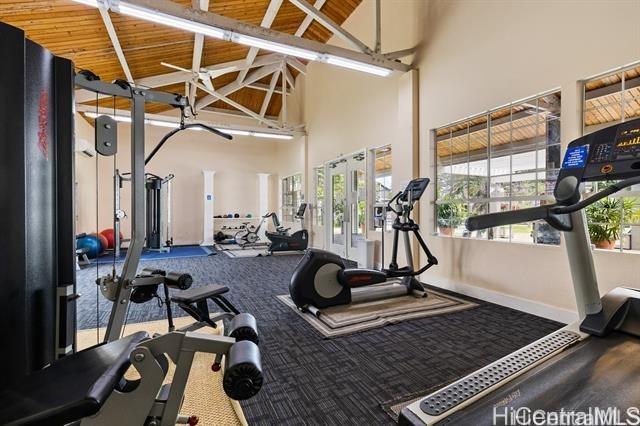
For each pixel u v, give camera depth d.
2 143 1.38
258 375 1.13
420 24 4.72
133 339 1.51
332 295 3.52
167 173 10.16
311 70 8.53
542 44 3.21
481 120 3.98
